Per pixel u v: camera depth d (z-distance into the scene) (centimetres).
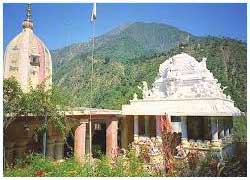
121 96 7288
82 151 2252
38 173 1446
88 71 9644
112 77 8600
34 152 2131
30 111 1688
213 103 2459
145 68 8456
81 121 2278
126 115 2866
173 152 2089
